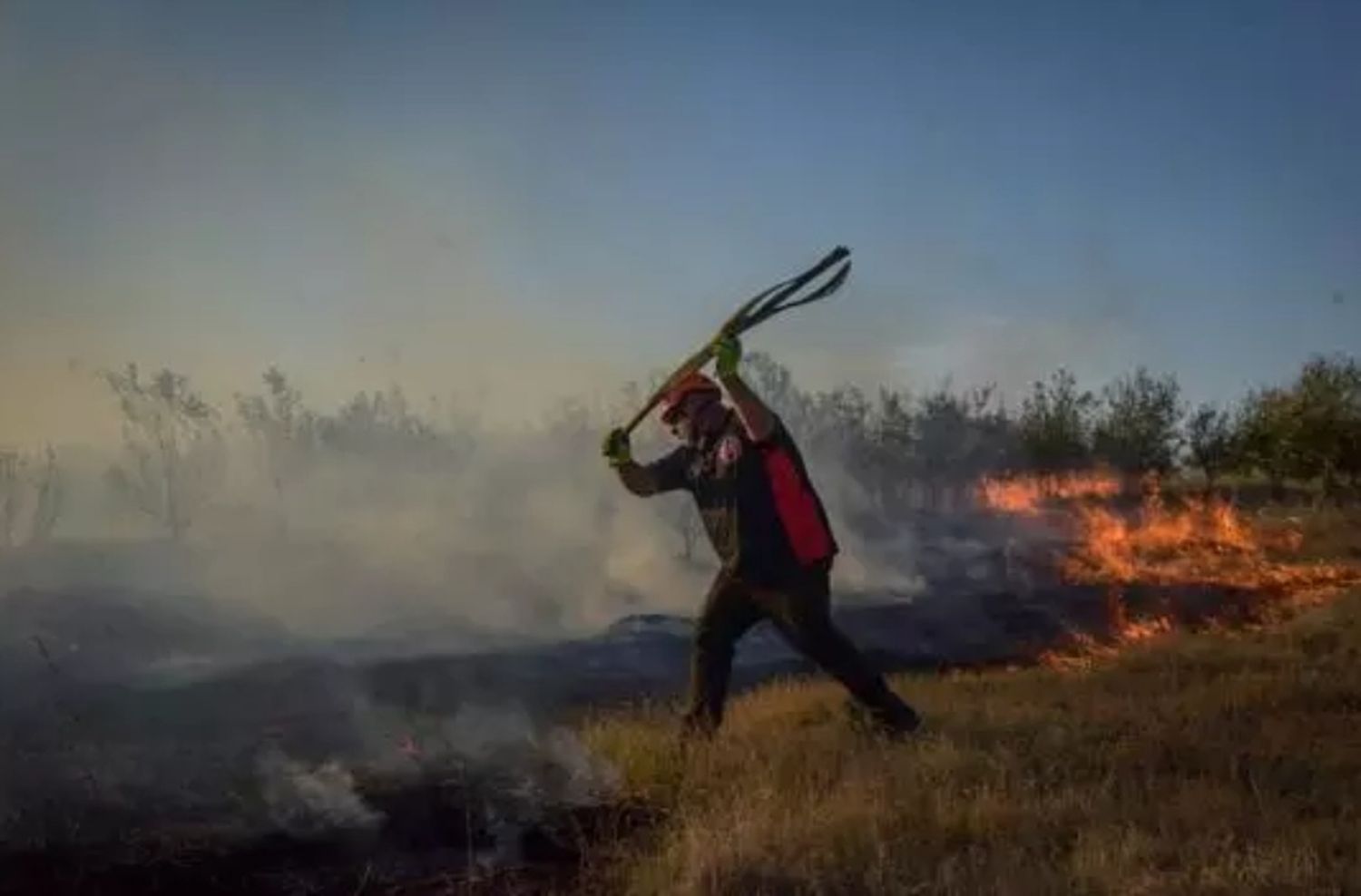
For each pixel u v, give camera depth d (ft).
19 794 20.84
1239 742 24.39
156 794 21.42
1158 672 31.45
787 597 24.79
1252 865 18.20
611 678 32.09
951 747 23.56
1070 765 22.99
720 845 18.90
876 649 37.04
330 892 19.11
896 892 18.07
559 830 21.38
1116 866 18.53
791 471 24.97
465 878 19.67
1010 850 19.22
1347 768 22.93
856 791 21.34
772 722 26.68
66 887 18.74
